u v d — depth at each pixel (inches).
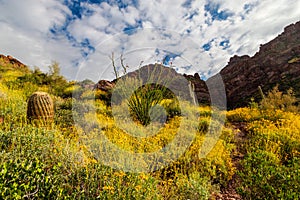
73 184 103.9
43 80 494.6
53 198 86.8
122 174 110.4
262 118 308.2
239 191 123.0
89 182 102.5
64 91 454.9
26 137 136.4
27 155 111.5
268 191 114.0
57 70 512.4
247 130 273.0
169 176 146.2
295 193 105.9
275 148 191.3
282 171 132.0
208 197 121.8
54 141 146.3
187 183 121.0
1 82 417.1
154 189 112.7
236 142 232.2
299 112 376.2
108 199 94.7
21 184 80.0
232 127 304.3
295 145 202.8
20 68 775.1
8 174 81.0
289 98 424.8
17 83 434.9
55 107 292.2
